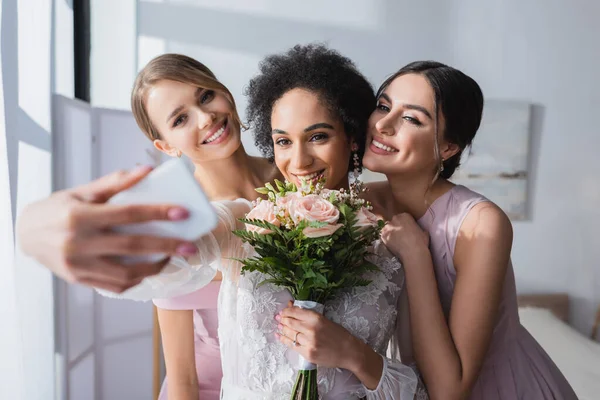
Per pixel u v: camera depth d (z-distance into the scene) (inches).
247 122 63.4
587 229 136.7
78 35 123.3
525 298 135.9
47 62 92.2
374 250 53.6
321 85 53.6
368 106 57.7
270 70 57.0
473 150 135.6
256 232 43.5
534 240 137.5
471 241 53.4
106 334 125.9
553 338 117.5
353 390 49.3
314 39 136.4
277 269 44.1
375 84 137.2
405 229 54.1
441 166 53.6
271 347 48.1
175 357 56.6
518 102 135.4
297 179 54.7
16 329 73.0
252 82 60.1
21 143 78.5
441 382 50.3
